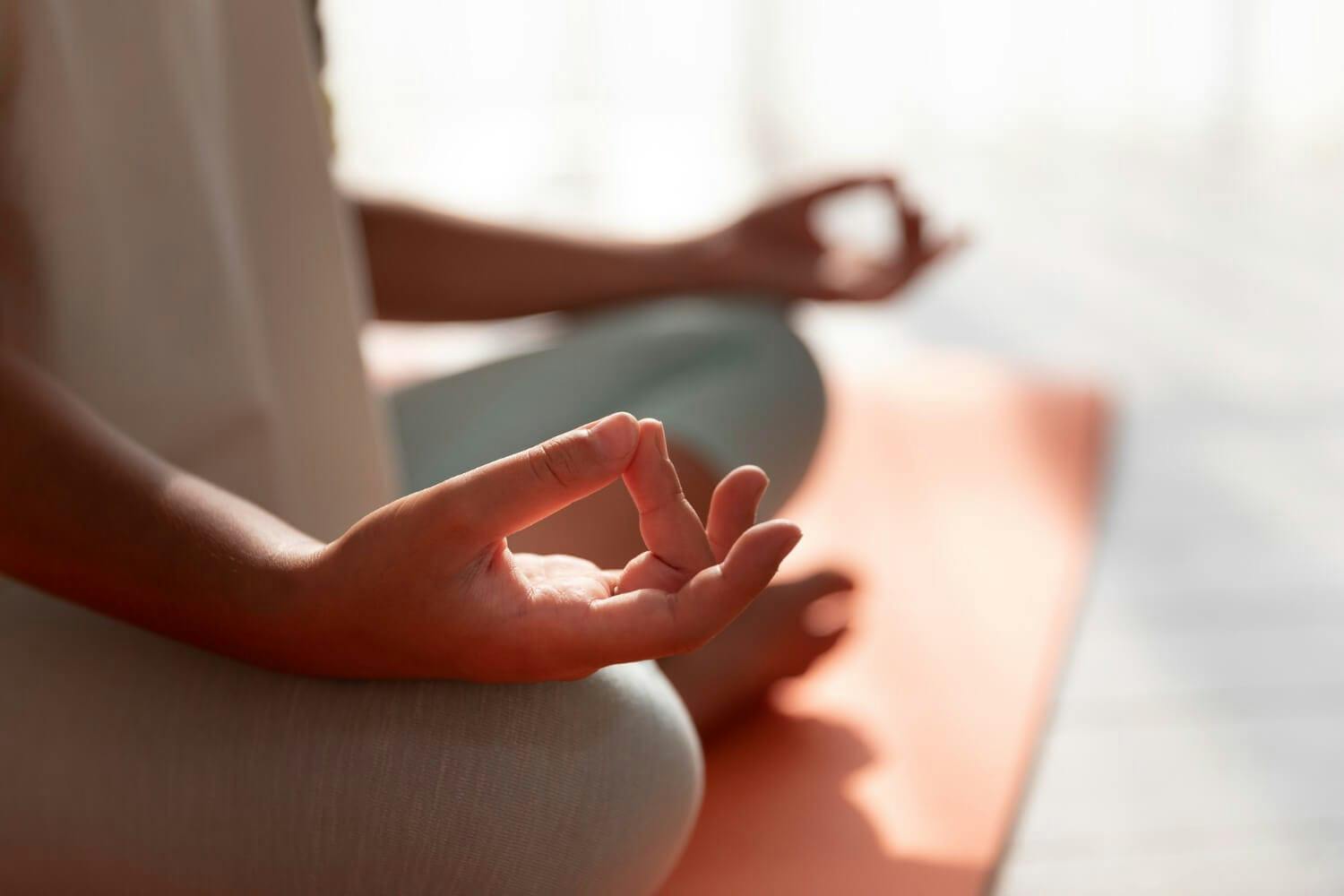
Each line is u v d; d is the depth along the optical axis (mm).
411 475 766
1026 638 1172
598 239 988
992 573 1305
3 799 438
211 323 579
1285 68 4410
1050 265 2936
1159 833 957
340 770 412
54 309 541
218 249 579
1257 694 1143
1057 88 4539
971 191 3822
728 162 4082
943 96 4590
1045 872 912
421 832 411
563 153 4152
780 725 1020
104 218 545
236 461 600
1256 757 1054
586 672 398
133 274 557
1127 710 1119
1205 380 2094
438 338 2227
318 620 393
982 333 2363
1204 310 2549
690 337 863
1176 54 4465
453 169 3930
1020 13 4516
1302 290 2709
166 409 572
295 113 608
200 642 421
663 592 384
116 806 428
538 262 957
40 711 442
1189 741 1075
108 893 438
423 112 4512
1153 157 4367
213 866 423
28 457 417
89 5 534
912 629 1183
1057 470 1603
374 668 409
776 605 949
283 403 625
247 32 602
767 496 856
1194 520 1535
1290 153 4375
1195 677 1173
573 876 423
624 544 758
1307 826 963
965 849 866
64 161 525
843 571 974
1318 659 1203
